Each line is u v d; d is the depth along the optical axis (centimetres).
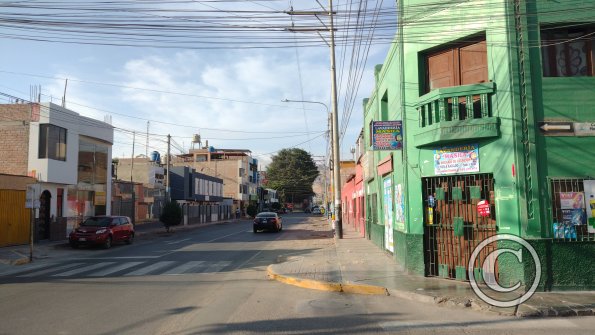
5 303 886
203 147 9350
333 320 757
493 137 1020
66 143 2598
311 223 4981
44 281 1177
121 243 2462
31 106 2448
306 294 993
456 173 1077
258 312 810
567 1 996
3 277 1273
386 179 1620
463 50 1124
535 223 956
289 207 11112
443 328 712
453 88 1066
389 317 780
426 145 1131
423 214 1155
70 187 2702
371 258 1503
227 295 972
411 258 1173
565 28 1020
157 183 4919
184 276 1258
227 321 743
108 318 759
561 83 982
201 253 1892
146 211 4372
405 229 1231
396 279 1099
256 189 9762
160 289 1045
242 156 9212
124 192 3722
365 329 703
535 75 988
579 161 966
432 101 1105
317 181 12606
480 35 1085
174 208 3506
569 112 977
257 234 3194
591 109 977
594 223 956
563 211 960
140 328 695
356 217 3072
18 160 2423
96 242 2098
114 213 3528
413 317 782
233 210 7744
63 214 2619
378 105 1712
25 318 761
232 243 2403
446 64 1153
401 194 1285
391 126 1225
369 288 1007
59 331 679
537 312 790
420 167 1161
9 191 2138
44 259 1745
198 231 3703
